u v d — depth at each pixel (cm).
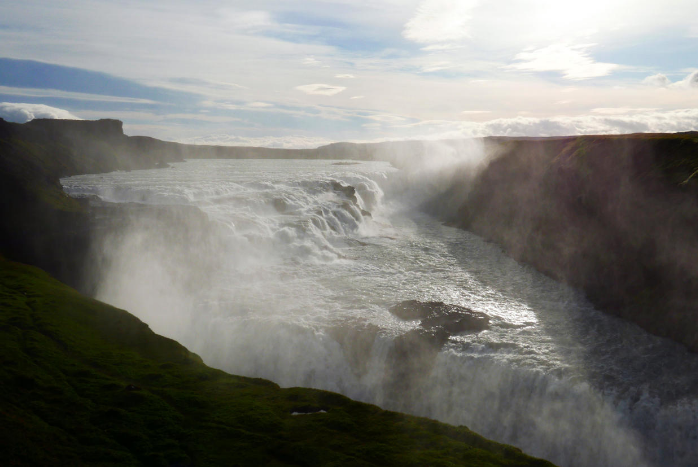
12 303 2800
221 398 2098
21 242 3972
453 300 3688
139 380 2184
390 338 2975
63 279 3859
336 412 2022
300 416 1978
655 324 3191
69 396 1928
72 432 1708
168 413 1891
